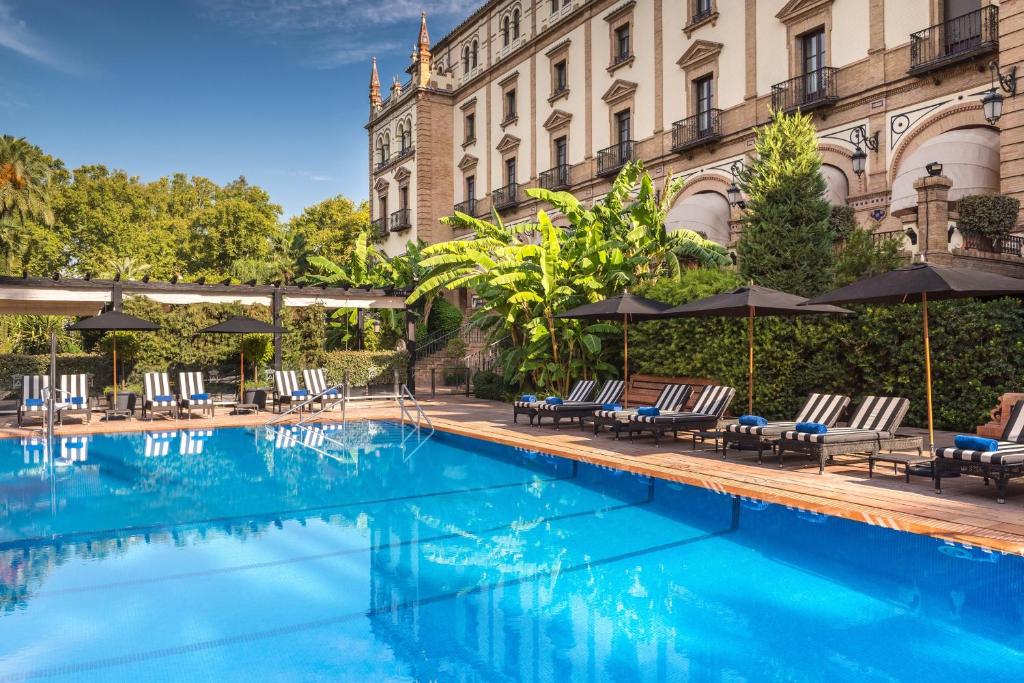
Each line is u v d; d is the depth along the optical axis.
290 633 4.48
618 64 28.50
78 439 13.17
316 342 20.48
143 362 18.20
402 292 21.78
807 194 13.63
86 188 46.69
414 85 40.22
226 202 44.88
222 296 19.53
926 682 3.71
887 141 19.48
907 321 11.73
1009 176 16.25
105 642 4.34
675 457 9.93
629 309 12.25
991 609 4.72
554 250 16.53
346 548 6.35
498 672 3.89
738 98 23.72
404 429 14.78
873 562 5.71
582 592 5.19
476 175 38.06
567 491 8.67
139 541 6.58
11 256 34.25
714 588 5.24
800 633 4.39
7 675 3.88
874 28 19.70
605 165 29.06
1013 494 7.26
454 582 5.44
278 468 10.30
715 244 19.14
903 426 12.20
